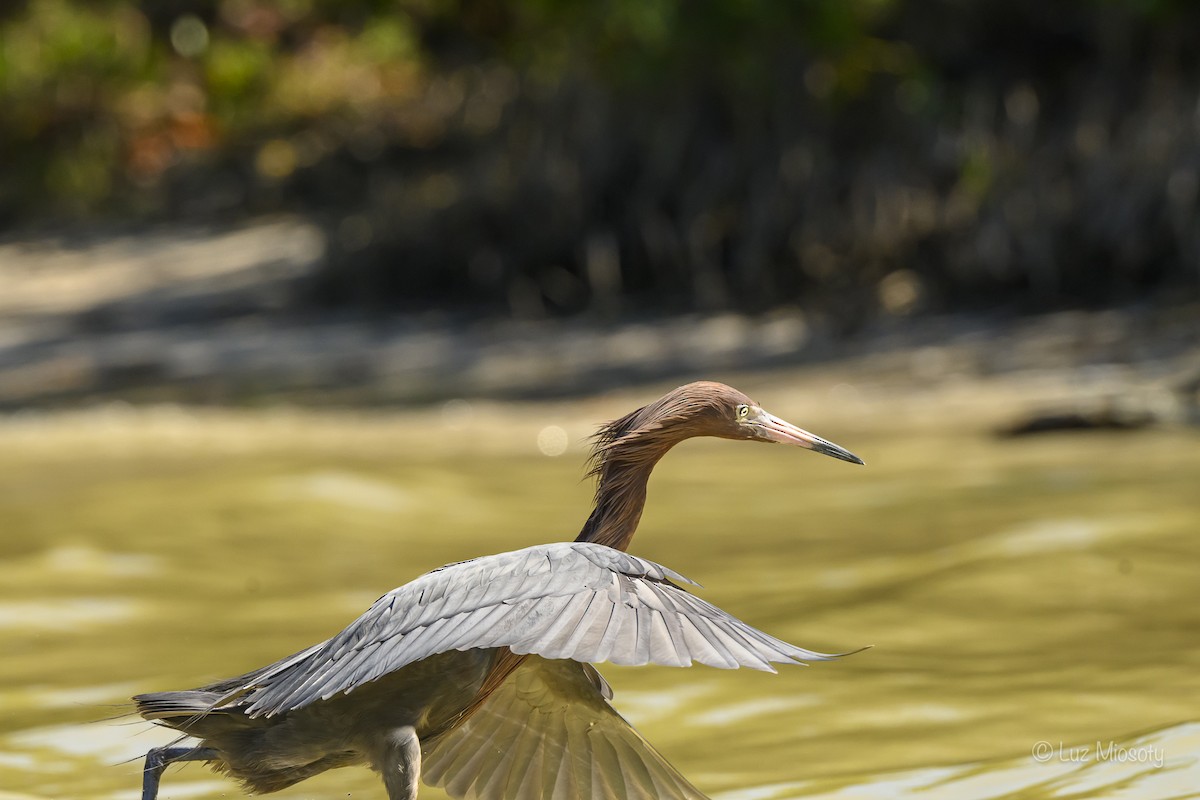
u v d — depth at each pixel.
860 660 7.43
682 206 20.92
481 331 19.88
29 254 28.25
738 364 16.94
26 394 17.97
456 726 5.48
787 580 8.95
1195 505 10.02
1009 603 8.24
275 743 5.39
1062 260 18.16
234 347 19.92
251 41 36.19
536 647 4.26
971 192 19.42
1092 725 6.35
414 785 5.20
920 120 20.23
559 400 16.05
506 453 13.70
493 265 21.59
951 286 18.61
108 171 32.75
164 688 7.27
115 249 27.78
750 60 20.59
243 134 33.47
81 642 8.12
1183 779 5.53
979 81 21.23
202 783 6.34
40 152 33.59
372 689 5.29
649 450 5.96
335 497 11.35
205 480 11.93
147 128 33.56
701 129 21.38
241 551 10.02
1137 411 13.20
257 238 27.17
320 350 19.39
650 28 20.31
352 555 9.91
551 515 11.03
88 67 34.75
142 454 13.92
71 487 12.25
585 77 22.06
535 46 23.78
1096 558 8.92
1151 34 20.05
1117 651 7.34
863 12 20.44
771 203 20.31
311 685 4.86
